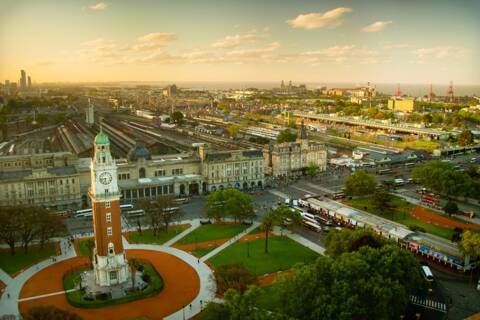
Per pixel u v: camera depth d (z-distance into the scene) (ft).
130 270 562.25
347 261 440.86
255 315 371.76
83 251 647.15
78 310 477.77
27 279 554.46
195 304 491.31
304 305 406.00
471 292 533.96
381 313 400.06
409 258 474.49
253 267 589.73
